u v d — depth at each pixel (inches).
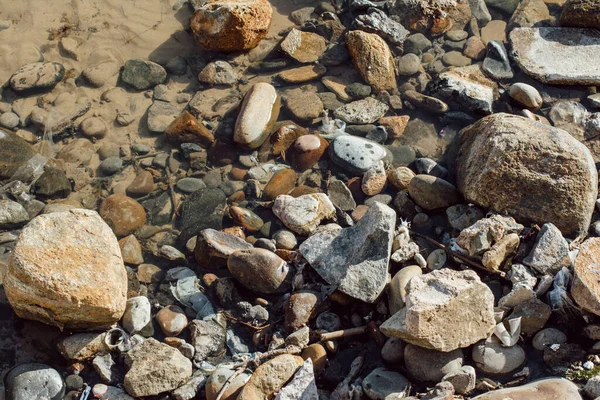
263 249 66.7
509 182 67.1
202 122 74.5
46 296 62.5
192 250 68.7
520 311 63.6
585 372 61.8
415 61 77.9
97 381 63.8
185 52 78.2
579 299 62.9
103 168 72.1
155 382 62.6
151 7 80.5
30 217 69.8
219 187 71.6
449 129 74.9
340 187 70.9
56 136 73.4
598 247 64.3
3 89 75.2
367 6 80.0
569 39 78.5
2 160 71.2
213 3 76.7
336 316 65.3
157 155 73.0
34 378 62.6
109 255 63.9
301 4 81.7
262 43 79.1
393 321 62.6
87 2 80.0
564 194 66.7
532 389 59.6
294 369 62.0
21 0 79.4
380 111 75.1
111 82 76.4
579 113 74.6
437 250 67.6
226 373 62.8
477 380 62.1
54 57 77.1
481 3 80.9
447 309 61.3
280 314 66.0
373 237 65.5
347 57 78.1
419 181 69.5
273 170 72.5
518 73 77.7
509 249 66.2
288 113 75.1
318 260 66.2
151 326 65.6
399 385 61.6
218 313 65.9
